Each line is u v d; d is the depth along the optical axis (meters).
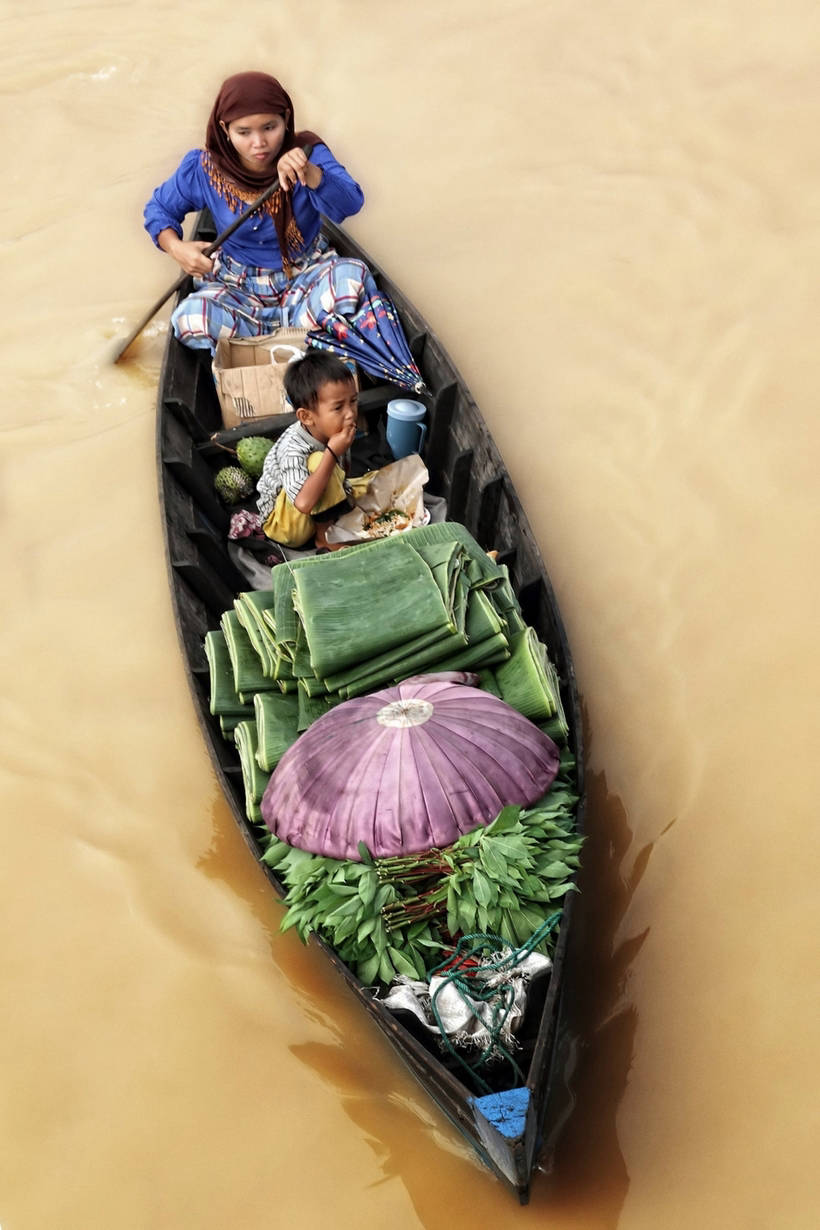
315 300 4.79
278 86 4.50
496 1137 2.36
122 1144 2.96
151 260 6.34
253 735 3.19
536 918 2.74
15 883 3.55
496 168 6.62
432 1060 2.49
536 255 5.99
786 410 4.89
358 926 2.73
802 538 4.36
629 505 4.65
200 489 4.29
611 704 3.92
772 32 7.12
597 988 3.16
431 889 2.78
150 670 4.20
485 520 4.20
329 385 3.64
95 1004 3.24
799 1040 3.00
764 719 3.78
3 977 3.33
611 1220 2.74
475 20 7.83
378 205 6.49
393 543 3.28
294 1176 2.86
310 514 3.99
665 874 3.41
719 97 6.74
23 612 4.45
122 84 7.70
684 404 5.04
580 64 7.26
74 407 5.42
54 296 6.13
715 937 3.25
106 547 4.70
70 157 7.14
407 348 4.73
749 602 4.17
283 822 2.88
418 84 7.36
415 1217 2.77
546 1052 2.46
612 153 6.55
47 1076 3.10
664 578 4.33
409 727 2.86
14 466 5.11
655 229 6.01
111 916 3.45
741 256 5.71
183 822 3.70
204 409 4.82
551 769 2.92
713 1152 2.82
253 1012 3.20
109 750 3.93
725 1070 2.97
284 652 3.20
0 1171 2.93
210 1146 2.94
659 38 7.29
